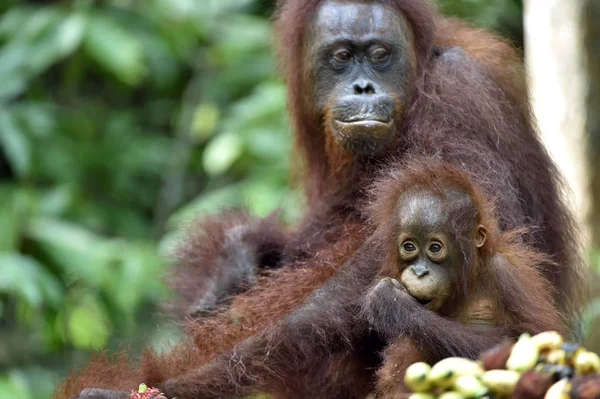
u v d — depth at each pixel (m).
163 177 16.61
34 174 15.12
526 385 4.91
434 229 6.28
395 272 6.45
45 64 14.43
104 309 14.12
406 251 6.36
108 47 14.38
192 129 15.88
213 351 6.94
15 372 13.34
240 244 8.49
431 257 6.29
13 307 15.26
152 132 17.66
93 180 16.11
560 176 8.44
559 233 8.11
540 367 4.97
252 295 7.48
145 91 17.84
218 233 8.70
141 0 15.69
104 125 16.50
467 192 6.45
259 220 8.94
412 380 5.11
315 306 6.92
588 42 10.56
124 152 16.23
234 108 14.99
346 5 7.75
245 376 6.80
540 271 7.20
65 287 13.57
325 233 7.94
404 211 6.40
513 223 7.14
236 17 16.36
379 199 6.72
